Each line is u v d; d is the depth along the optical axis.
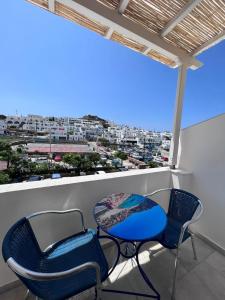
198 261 1.78
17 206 1.36
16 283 1.41
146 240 1.12
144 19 1.78
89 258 1.17
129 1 1.57
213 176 2.08
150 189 2.26
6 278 1.38
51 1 1.48
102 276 1.03
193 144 2.32
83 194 1.69
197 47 2.19
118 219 1.34
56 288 0.94
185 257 1.83
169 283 1.50
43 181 1.61
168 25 1.83
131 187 2.05
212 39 2.02
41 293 0.85
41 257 1.16
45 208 1.49
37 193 1.44
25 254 0.99
